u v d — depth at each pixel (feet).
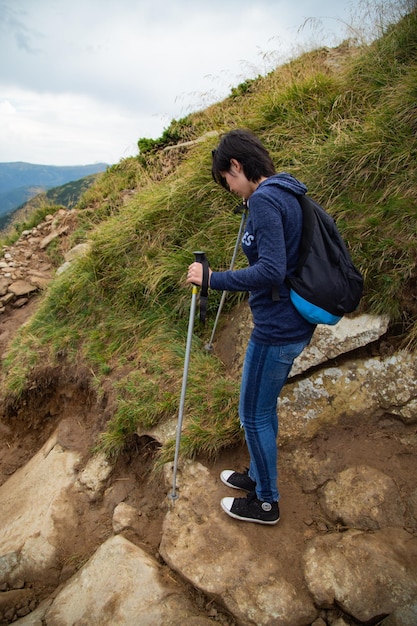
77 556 9.52
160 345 12.53
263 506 8.14
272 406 7.61
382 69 15.40
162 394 11.03
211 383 10.93
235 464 9.68
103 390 12.26
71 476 11.28
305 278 6.52
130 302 14.40
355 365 10.05
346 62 17.13
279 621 6.98
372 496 8.35
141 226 15.60
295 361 10.13
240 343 11.57
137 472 10.72
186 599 7.54
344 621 6.91
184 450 9.71
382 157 12.28
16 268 20.72
